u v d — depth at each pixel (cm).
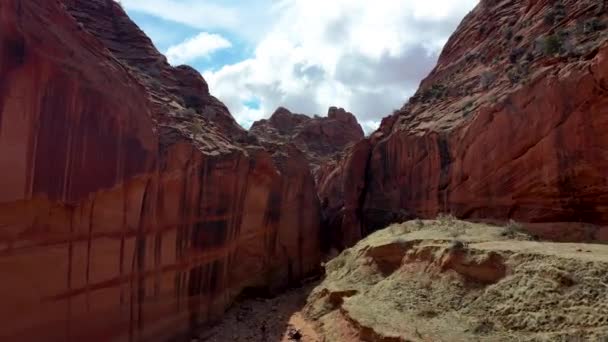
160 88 3247
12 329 1316
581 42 2545
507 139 2566
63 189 1480
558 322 1352
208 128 2977
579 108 2155
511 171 2514
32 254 1385
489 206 2659
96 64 1717
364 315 1823
